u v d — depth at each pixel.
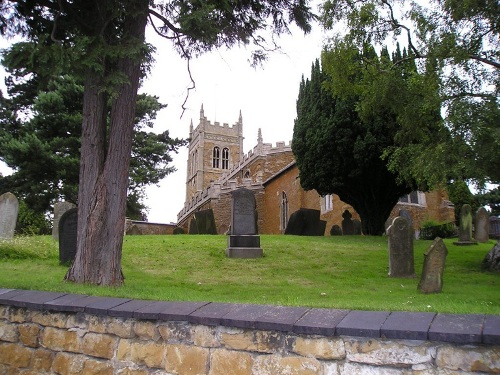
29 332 4.41
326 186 19.31
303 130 19.86
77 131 23.86
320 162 18.95
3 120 25.31
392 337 2.80
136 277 9.52
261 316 3.32
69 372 4.04
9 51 6.45
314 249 14.36
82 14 7.68
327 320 3.09
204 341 3.45
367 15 12.77
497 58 11.17
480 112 10.12
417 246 16.17
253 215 13.66
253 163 41.41
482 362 2.58
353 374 2.89
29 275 8.63
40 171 23.17
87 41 6.50
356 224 22.48
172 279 9.63
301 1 9.33
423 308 3.90
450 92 11.05
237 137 72.00
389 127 17.22
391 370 2.79
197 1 6.81
